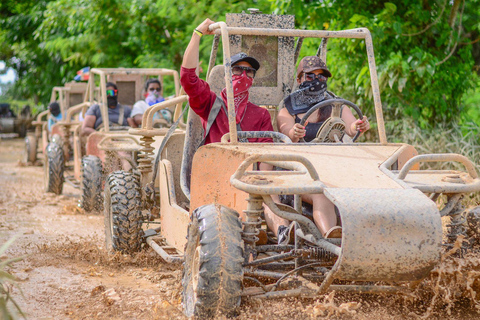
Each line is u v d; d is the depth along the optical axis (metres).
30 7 19.73
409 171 3.50
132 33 13.72
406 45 8.43
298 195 3.61
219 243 3.14
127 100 10.38
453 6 8.47
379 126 3.96
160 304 3.73
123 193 5.03
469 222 3.79
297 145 3.80
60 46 14.84
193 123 4.79
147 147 5.55
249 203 3.28
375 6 8.75
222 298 3.12
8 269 4.71
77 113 12.34
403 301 3.65
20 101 32.69
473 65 9.61
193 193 3.76
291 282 3.45
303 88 4.54
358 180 3.25
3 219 7.09
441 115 8.98
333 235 3.30
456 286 3.30
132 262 4.93
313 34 4.11
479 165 7.48
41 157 14.82
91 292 4.16
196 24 11.92
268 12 11.15
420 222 2.92
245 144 3.72
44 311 3.76
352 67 8.62
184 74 4.34
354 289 3.37
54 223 6.92
